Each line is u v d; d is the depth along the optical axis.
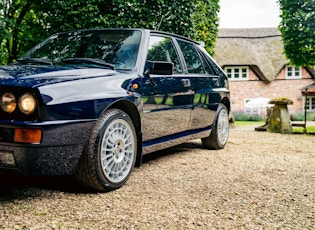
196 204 2.81
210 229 2.31
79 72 3.08
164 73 3.53
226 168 4.20
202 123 4.95
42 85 2.60
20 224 2.29
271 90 33.78
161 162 4.46
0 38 7.85
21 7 10.16
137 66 3.59
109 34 3.97
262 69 33.34
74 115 2.72
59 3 8.06
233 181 3.59
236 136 8.18
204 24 10.70
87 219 2.43
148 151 3.73
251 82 33.78
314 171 4.15
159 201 2.86
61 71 3.01
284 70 33.69
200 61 5.14
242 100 33.88
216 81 5.37
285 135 8.91
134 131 3.41
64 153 2.69
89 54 3.74
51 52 3.90
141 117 3.47
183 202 2.85
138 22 8.24
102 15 8.35
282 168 4.28
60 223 2.33
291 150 5.91
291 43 11.41
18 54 9.60
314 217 2.58
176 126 4.24
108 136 3.08
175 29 8.54
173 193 3.10
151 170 3.99
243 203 2.87
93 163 2.92
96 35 3.99
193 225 2.37
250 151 5.58
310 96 33.41
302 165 4.50
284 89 33.69
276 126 9.79
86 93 2.86
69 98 2.71
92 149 2.91
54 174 2.68
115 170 3.19
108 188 3.08
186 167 4.19
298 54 11.36
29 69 2.98
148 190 3.18
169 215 2.54
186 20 8.49
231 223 2.42
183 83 4.32
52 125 2.56
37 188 3.12
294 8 11.06
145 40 3.86
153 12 8.27
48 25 8.71
